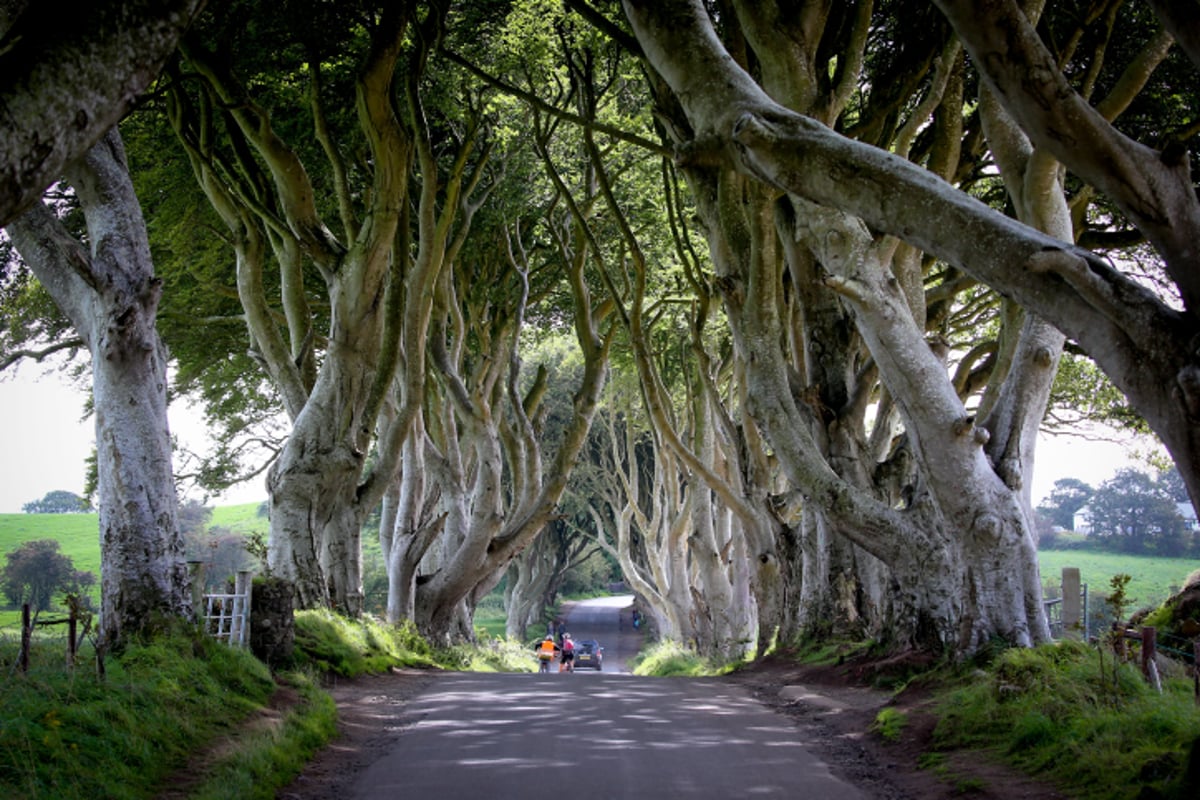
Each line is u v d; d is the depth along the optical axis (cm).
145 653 1070
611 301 2795
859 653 1612
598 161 2170
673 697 1462
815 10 1498
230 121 1973
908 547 1471
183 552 1221
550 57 2158
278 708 1136
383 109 1850
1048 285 731
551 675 1877
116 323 1182
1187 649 1371
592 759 970
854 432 1745
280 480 1934
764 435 1566
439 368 2659
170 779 832
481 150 2484
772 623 2280
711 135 912
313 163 2317
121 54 561
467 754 998
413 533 2584
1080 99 697
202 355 2989
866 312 1255
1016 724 961
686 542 4072
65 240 1223
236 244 2072
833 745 1072
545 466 4978
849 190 793
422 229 2106
